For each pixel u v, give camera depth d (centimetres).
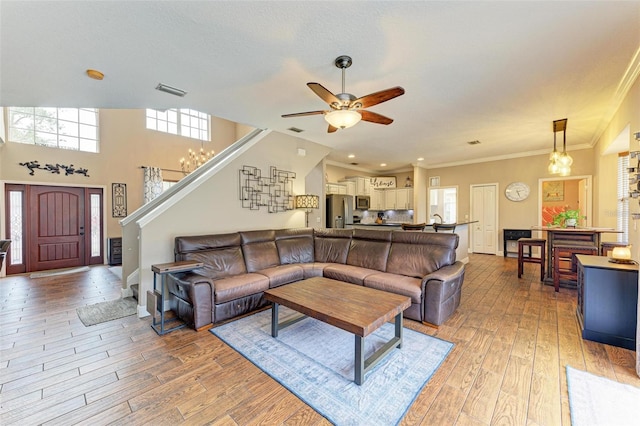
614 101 330
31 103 305
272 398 179
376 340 256
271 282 339
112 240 604
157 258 328
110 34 192
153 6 167
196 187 364
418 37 206
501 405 170
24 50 206
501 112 370
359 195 800
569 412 163
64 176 572
